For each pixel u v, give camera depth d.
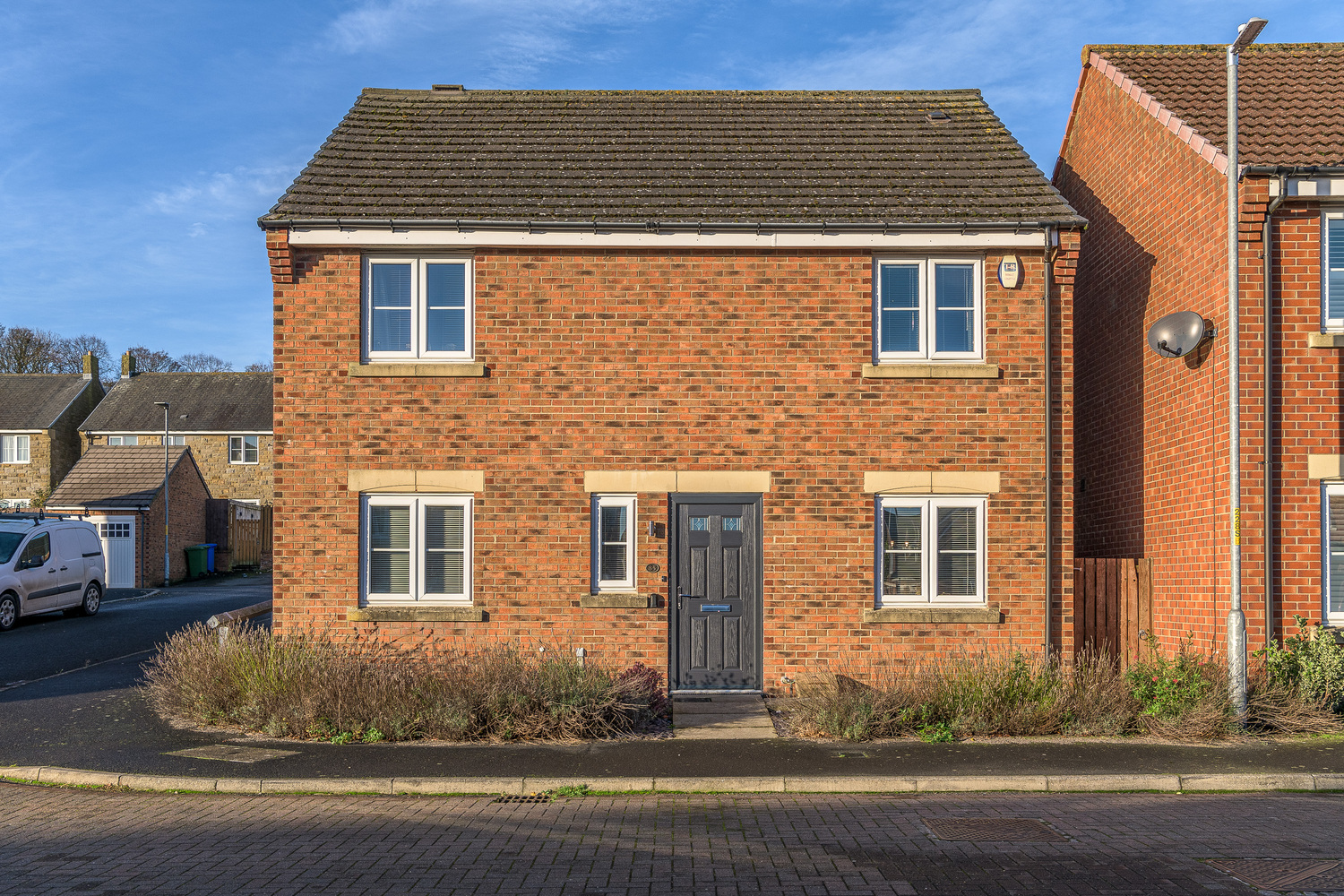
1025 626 10.73
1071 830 6.41
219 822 6.60
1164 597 11.12
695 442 10.86
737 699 10.49
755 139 12.62
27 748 8.57
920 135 12.66
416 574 10.84
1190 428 10.64
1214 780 7.64
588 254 10.94
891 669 10.12
